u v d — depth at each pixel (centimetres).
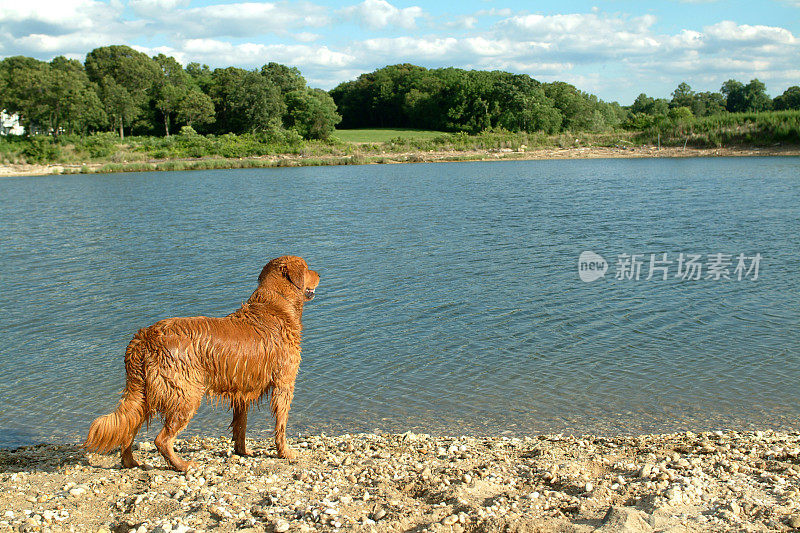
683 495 551
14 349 1329
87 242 2598
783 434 844
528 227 2742
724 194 3684
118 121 12494
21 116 11188
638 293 1662
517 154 8262
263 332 670
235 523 538
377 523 525
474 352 1272
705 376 1109
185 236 2708
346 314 1545
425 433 926
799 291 1622
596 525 495
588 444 809
